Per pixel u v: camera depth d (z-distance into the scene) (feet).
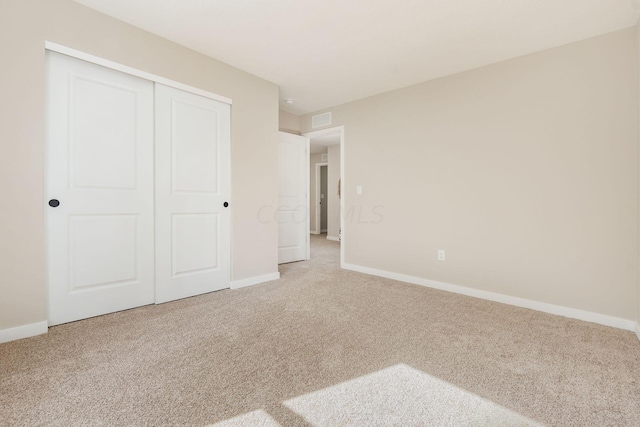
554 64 7.95
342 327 6.85
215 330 6.61
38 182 6.12
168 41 8.08
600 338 6.43
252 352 5.64
